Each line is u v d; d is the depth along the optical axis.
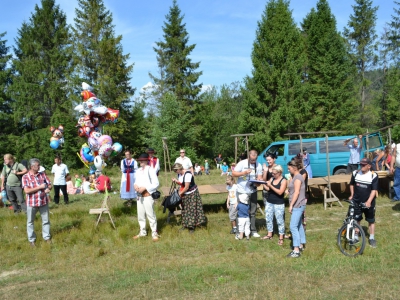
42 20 37.97
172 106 33.31
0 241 7.90
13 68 38.75
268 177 7.63
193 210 8.02
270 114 29.17
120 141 35.16
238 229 7.55
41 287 5.33
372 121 34.00
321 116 29.59
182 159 9.82
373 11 34.56
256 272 5.55
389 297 4.45
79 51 32.16
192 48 36.75
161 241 7.59
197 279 5.34
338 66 29.84
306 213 9.88
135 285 5.18
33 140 34.41
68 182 16.19
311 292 4.65
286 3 29.91
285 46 28.44
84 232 8.22
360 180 6.62
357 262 5.81
